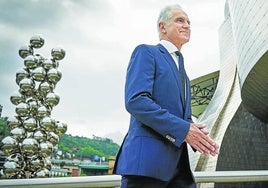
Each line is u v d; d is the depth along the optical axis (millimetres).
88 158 81625
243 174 2512
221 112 36125
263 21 16875
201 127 1881
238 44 21125
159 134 1856
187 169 1960
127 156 1829
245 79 20281
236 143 32750
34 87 8922
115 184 2025
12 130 8508
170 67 2068
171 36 2238
